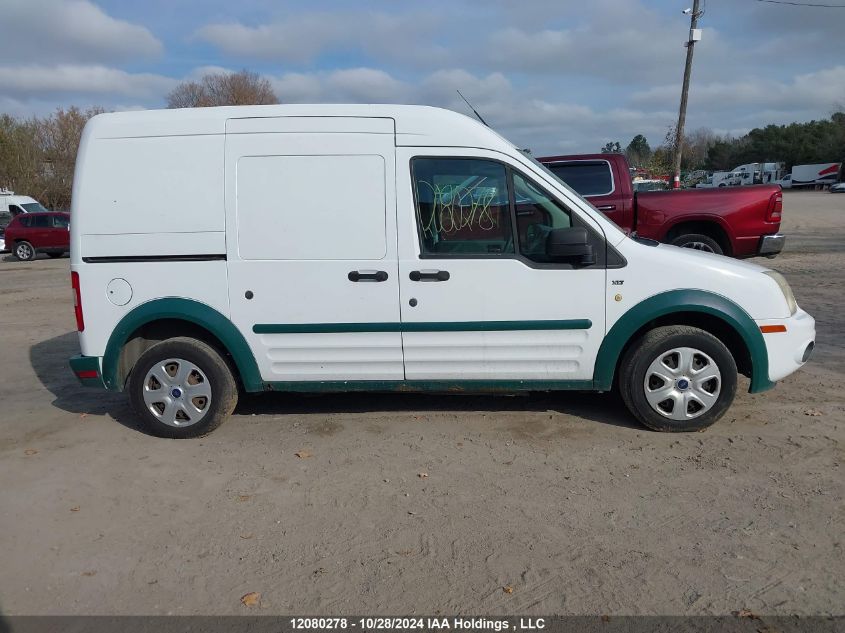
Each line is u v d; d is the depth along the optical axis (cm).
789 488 413
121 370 525
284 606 315
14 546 374
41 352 858
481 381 509
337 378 516
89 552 366
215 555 360
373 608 312
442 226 496
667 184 3100
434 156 491
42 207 3094
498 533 372
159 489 439
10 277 1800
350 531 379
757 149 9019
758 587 319
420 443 502
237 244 500
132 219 503
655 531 370
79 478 459
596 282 490
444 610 309
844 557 340
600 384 504
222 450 502
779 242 942
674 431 504
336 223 495
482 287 493
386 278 495
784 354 495
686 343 490
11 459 495
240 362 512
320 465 469
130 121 504
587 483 429
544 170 495
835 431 499
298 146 493
